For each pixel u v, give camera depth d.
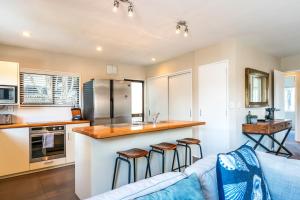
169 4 2.27
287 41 3.65
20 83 3.86
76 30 3.04
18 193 2.58
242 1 2.21
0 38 3.37
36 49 4.03
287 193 1.35
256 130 3.41
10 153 3.18
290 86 8.04
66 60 4.46
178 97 4.83
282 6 2.34
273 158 1.52
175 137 3.16
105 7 2.33
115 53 4.41
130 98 4.65
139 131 2.32
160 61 5.25
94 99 4.09
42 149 3.52
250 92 3.80
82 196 2.37
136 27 2.94
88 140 2.26
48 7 2.31
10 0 2.15
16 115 3.81
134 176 2.37
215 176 1.25
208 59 3.95
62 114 4.37
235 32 3.18
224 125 3.63
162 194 0.87
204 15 2.56
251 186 1.17
